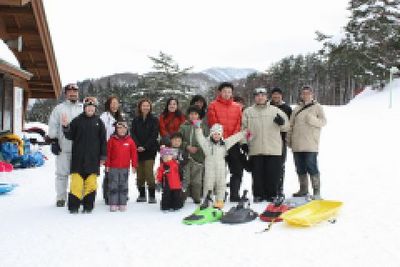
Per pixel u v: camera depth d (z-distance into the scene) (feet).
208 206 19.95
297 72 255.09
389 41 113.29
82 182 20.63
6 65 32.96
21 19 39.55
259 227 17.78
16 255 14.43
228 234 16.78
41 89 53.06
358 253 14.28
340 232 16.69
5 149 35.40
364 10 117.60
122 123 21.21
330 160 36.04
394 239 15.56
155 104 118.32
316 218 17.67
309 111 22.66
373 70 111.24
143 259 14.06
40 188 27.20
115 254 14.55
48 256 14.34
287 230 17.22
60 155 21.94
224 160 21.71
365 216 18.81
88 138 20.54
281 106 24.63
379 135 46.57
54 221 18.81
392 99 87.51
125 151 21.07
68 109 22.29
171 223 18.56
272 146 22.39
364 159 34.65
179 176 21.17
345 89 219.82
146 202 23.35
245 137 22.11
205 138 21.95
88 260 13.98
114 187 20.95
